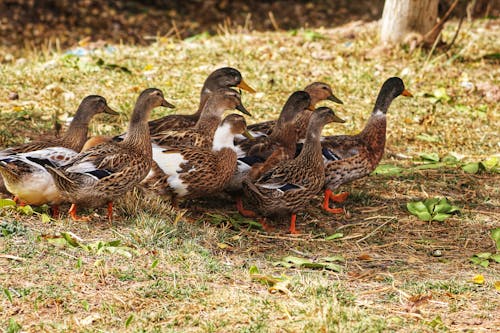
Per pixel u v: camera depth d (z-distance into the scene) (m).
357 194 11.29
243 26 24.58
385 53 17.22
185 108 14.23
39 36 22.84
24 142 12.06
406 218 10.61
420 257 9.39
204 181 10.20
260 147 10.84
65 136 10.61
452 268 9.02
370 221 10.52
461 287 8.31
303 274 8.50
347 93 15.30
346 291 8.09
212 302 7.59
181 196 10.32
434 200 10.83
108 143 9.72
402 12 17.28
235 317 7.31
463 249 9.69
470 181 11.92
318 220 10.55
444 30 19.47
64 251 8.51
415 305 7.80
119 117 13.59
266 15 25.95
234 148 10.45
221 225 9.99
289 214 10.34
